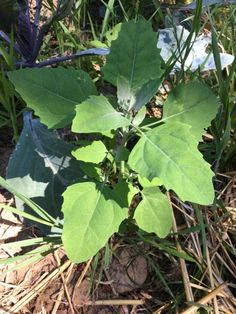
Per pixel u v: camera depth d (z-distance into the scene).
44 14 0.28
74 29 0.28
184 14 0.29
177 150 0.16
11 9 0.21
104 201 0.18
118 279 0.20
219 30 0.28
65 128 0.23
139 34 0.19
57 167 0.21
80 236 0.17
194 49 0.26
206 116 0.19
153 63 0.19
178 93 0.19
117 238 0.21
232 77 0.24
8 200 0.21
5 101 0.22
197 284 0.20
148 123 0.20
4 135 0.23
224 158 0.23
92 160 0.19
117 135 0.22
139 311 0.19
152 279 0.20
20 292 0.20
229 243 0.21
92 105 0.17
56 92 0.19
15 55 0.25
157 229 0.18
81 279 0.20
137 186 0.21
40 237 0.20
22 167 0.20
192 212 0.21
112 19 0.28
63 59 0.24
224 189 0.22
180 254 0.19
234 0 0.25
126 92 0.19
